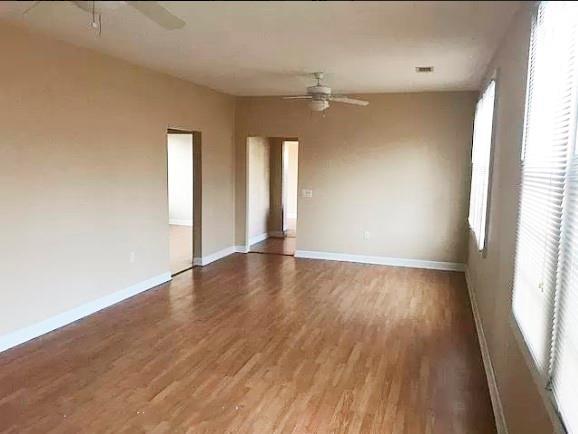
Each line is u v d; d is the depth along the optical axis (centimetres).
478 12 251
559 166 215
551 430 189
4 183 380
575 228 196
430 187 710
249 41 388
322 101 548
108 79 487
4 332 390
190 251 817
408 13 248
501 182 354
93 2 191
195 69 539
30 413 299
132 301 533
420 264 728
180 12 199
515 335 269
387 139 720
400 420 301
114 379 347
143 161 556
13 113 384
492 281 378
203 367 370
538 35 251
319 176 760
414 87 647
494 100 409
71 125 445
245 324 467
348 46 399
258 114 776
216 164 738
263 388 338
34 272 414
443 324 476
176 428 286
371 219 743
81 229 466
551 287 214
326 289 596
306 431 286
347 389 339
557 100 223
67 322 455
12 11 281
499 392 310
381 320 486
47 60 412
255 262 745
